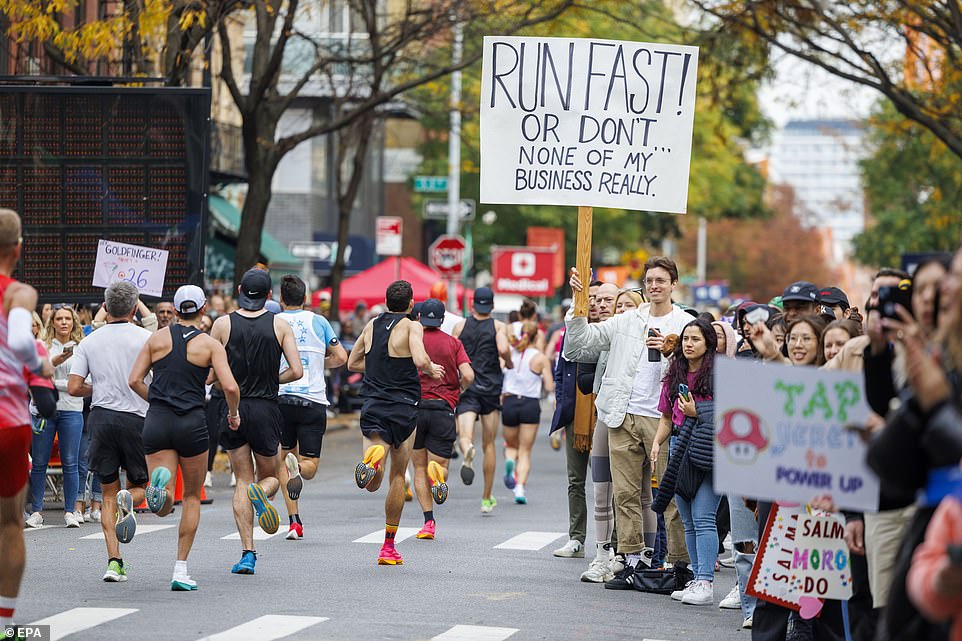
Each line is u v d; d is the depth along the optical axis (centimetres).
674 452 2570
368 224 13612
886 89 5809
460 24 6225
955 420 1264
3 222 1930
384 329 2912
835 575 1945
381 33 6244
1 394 1922
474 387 4025
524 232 12481
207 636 2094
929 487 1291
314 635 2134
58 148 4081
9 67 5516
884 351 1590
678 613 2481
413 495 4359
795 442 1507
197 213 4084
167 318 4097
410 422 2920
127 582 2630
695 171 13600
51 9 4716
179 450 2528
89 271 4097
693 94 2914
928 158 8150
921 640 1362
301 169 11462
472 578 2788
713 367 2531
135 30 5062
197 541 3266
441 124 9850
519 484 4269
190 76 6481
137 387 2530
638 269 11569
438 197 12200
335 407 7650
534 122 2944
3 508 1959
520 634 2211
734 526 2359
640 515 2725
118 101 4084
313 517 3831
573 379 3098
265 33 5662
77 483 3572
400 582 2700
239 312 2767
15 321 1895
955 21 5403
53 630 2116
